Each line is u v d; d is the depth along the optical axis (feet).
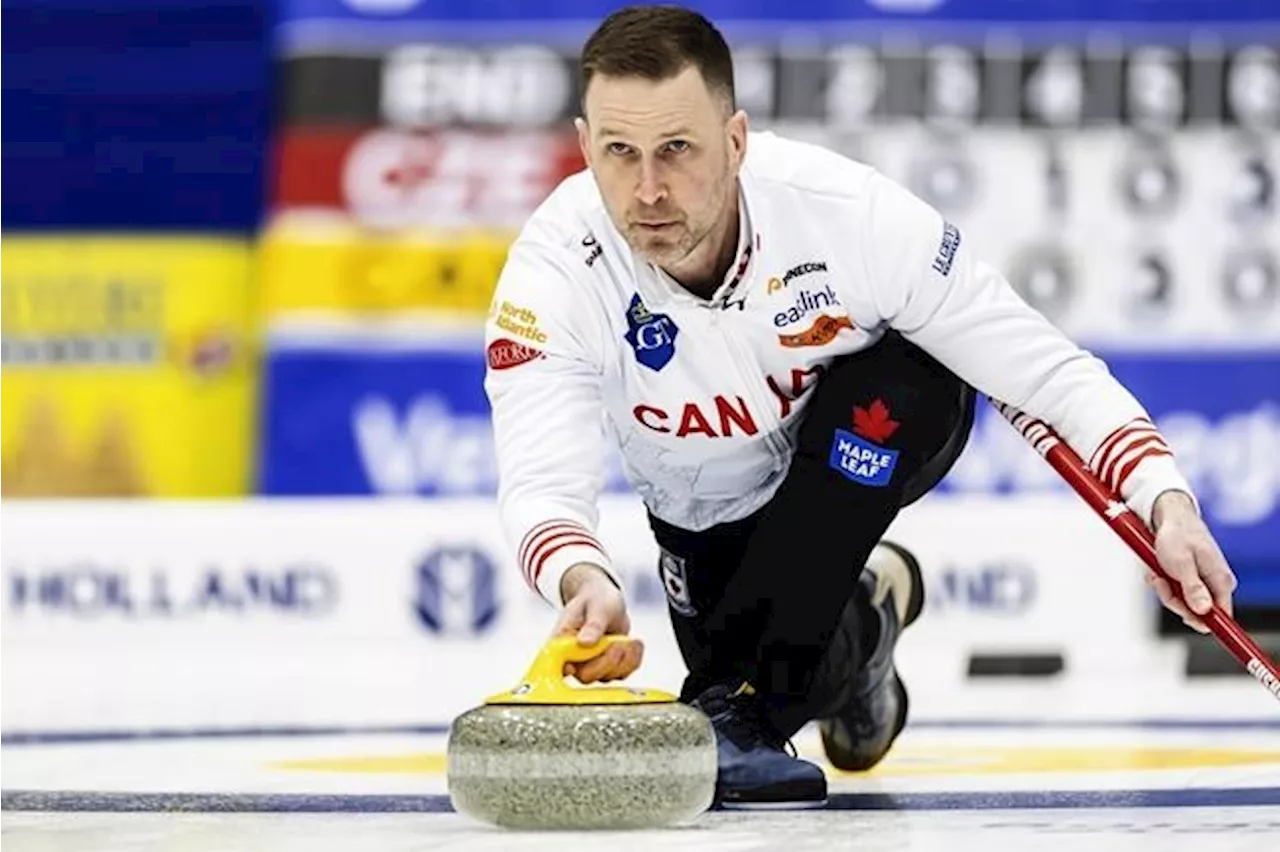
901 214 35.12
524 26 83.71
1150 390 82.48
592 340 35.29
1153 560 33.91
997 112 82.79
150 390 85.81
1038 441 35.60
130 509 77.61
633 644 32.12
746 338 35.27
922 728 56.18
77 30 89.71
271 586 77.46
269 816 35.55
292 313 82.79
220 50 89.61
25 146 88.99
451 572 77.36
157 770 45.37
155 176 88.43
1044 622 76.84
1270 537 82.17
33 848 31.42
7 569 77.41
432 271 83.05
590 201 35.37
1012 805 36.32
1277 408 82.33
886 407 35.14
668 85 31.81
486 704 31.73
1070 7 83.15
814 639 35.73
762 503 37.99
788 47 82.64
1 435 85.46
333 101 83.56
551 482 34.45
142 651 77.56
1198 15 83.20
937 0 82.99
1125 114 82.94
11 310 85.81
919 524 76.59
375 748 50.90
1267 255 82.64
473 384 82.74
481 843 30.19
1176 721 58.34
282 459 82.38
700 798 31.53
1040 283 82.53
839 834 31.65
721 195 32.76
